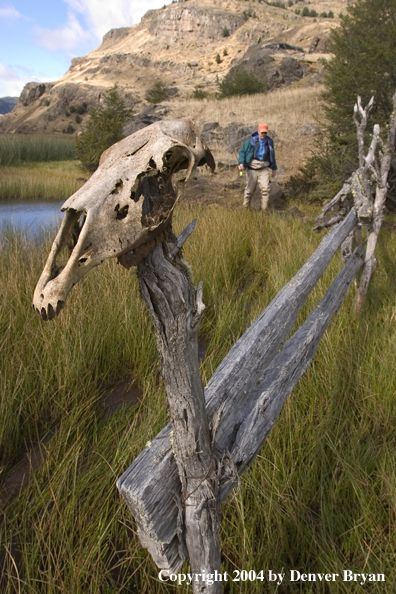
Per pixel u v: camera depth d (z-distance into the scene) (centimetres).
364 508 185
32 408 271
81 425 254
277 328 173
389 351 296
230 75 2888
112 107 2027
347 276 300
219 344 346
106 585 169
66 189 1238
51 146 2209
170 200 90
